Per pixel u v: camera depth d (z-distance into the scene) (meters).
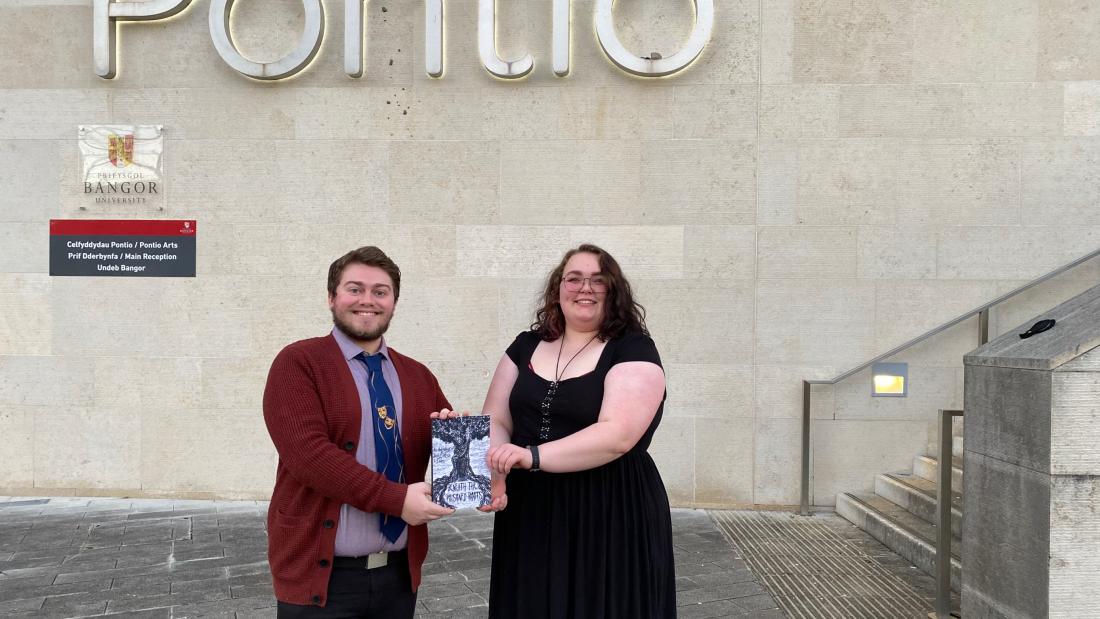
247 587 3.89
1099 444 2.52
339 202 5.83
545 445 2.08
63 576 4.05
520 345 2.52
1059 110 5.51
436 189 5.81
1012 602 2.77
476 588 3.89
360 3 5.70
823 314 5.67
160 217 5.84
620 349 2.27
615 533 2.21
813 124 5.65
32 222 5.87
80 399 5.86
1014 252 5.55
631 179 5.74
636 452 2.31
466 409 5.81
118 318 5.86
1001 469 2.86
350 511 1.95
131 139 5.83
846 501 5.39
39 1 5.83
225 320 5.84
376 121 5.80
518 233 5.79
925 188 5.61
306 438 1.88
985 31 5.54
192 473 5.86
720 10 5.67
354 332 2.02
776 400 5.70
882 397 5.51
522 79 5.76
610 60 5.71
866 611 3.64
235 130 5.83
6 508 5.51
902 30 5.59
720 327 5.71
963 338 5.48
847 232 5.65
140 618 3.47
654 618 2.23
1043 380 2.58
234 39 5.87
